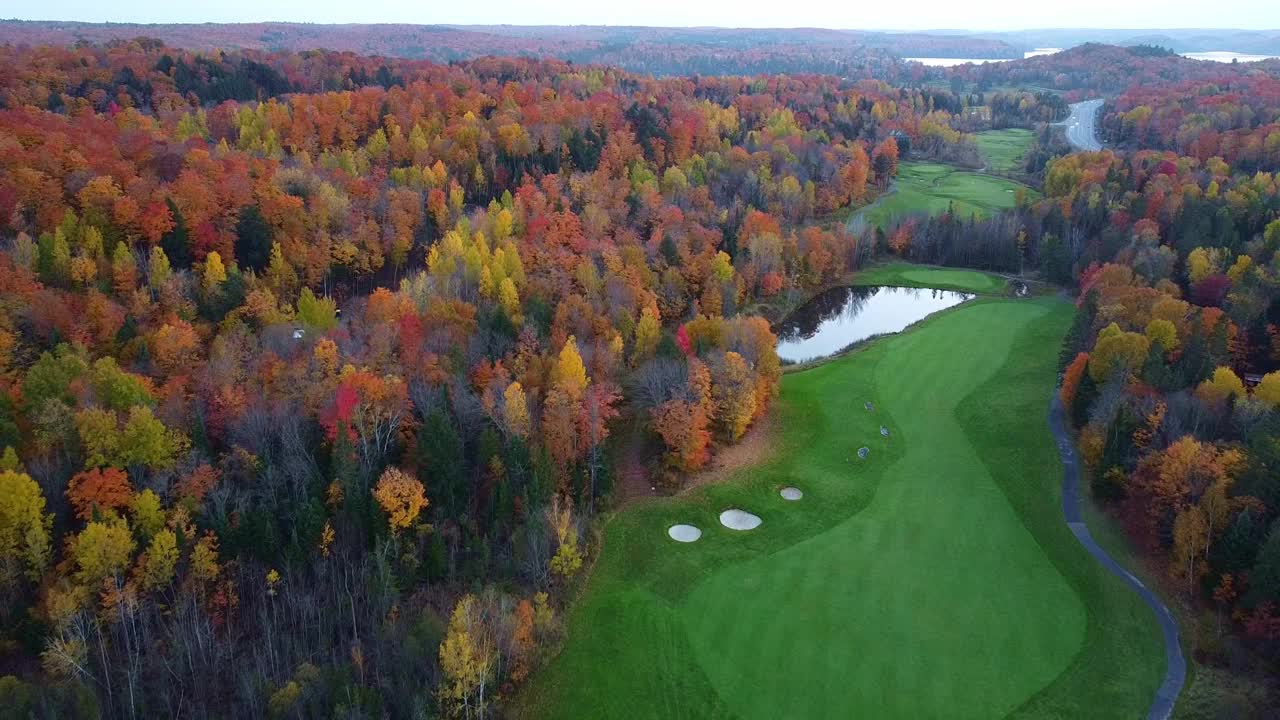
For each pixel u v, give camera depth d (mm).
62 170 108125
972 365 110688
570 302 104688
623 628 63969
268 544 63969
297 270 111062
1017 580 68625
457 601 64250
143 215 103500
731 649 61656
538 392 85750
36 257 92812
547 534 69062
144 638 59188
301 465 68688
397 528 67750
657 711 56594
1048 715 55156
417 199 127500
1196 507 64188
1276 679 56219
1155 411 78312
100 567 58469
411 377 82188
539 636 61969
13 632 57156
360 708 53125
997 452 88188
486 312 101125
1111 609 64438
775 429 93938
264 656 59000
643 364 95250
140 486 66312
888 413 97688
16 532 59000
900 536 74875
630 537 75438
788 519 78125
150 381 77188
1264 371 97875
